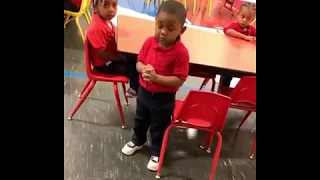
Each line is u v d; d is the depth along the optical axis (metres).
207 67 2.00
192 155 2.36
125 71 2.51
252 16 2.75
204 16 3.25
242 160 2.42
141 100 2.05
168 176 2.09
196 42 2.33
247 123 2.98
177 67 1.87
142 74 1.88
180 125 1.98
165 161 2.24
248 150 2.56
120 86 3.11
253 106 2.21
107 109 2.71
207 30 2.68
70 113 2.55
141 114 2.12
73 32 4.18
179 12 1.75
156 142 2.13
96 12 2.26
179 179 2.08
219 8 3.35
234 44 2.44
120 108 2.43
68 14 3.39
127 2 3.47
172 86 1.91
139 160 2.19
